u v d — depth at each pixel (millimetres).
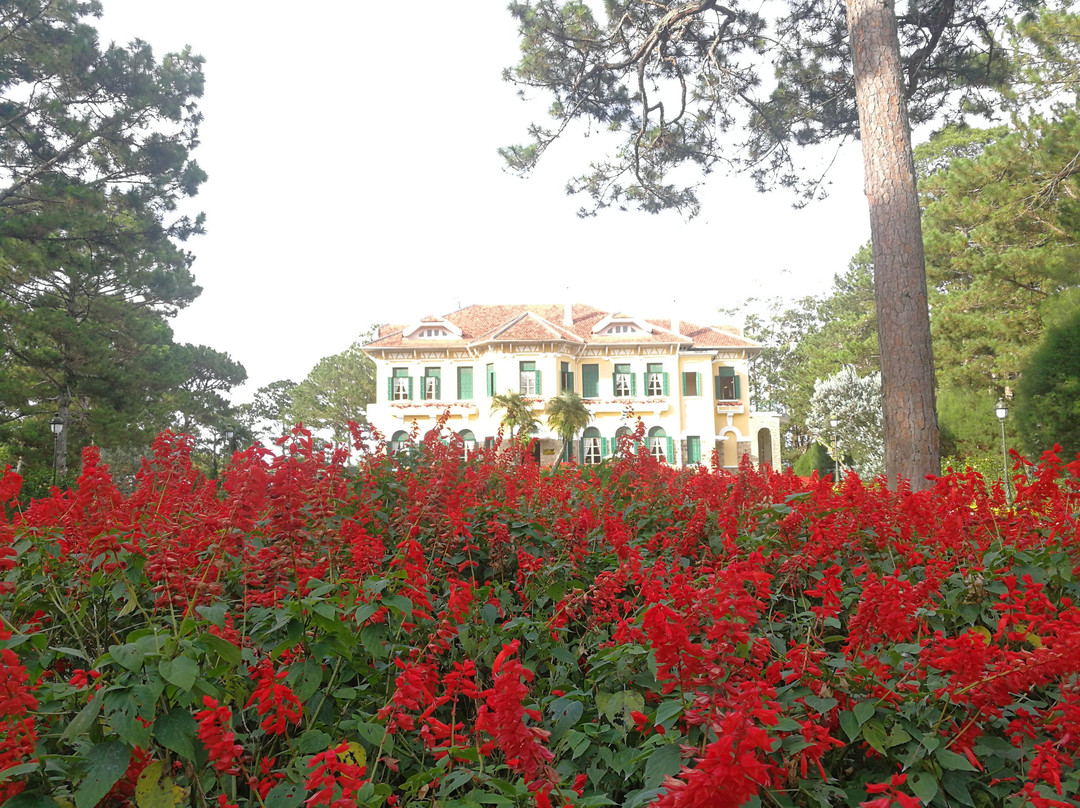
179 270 31578
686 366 41125
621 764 2584
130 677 2158
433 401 39781
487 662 3373
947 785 2461
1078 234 20250
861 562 3986
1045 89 21812
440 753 2391
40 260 23906
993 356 25922
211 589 2799
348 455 5227
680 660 2256
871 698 2531
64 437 25031
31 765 1912
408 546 3514
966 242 24891
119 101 28031
